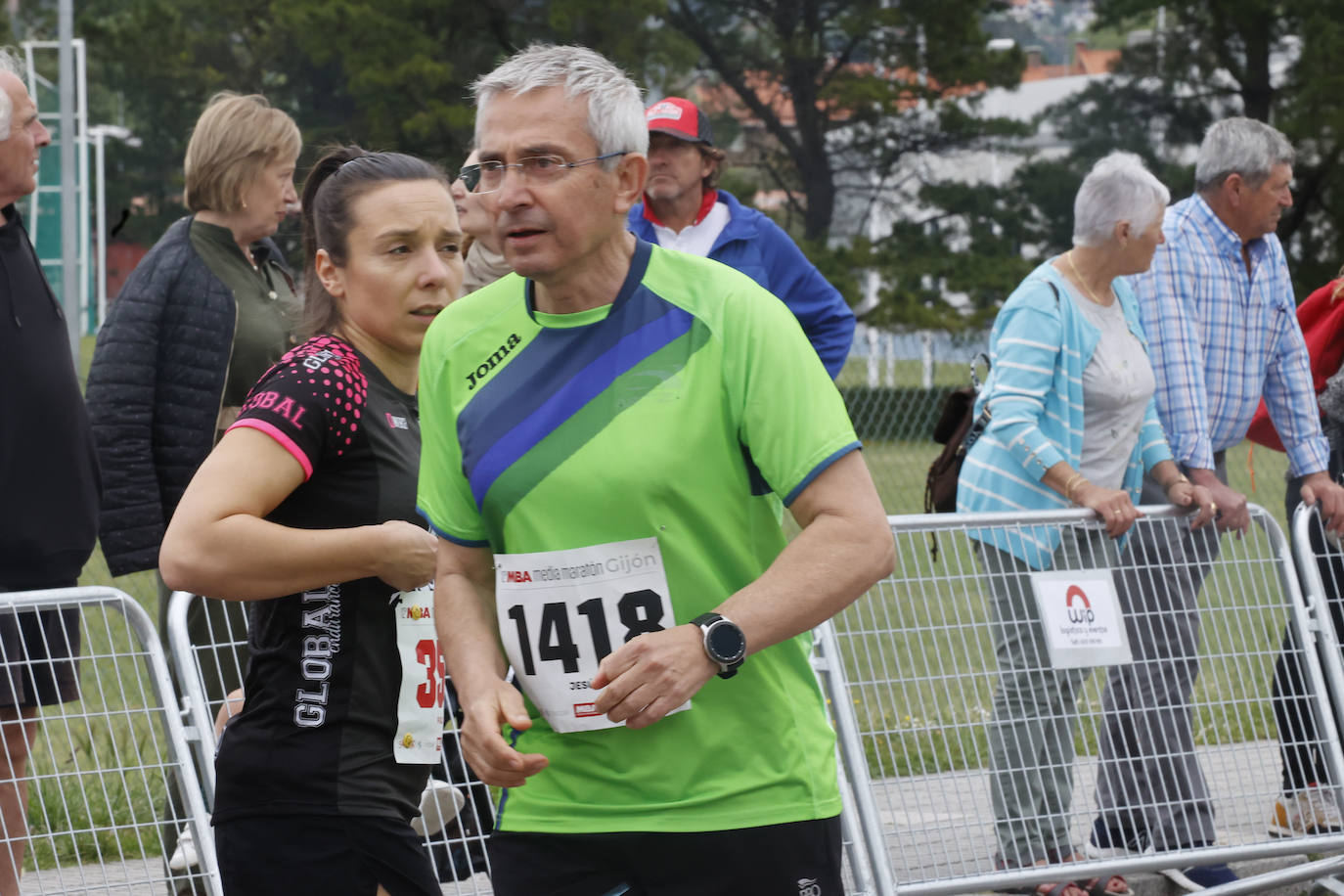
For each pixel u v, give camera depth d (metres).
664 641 5.02
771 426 5.22
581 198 5.18
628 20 72.00
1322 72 72.00
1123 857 9.70
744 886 5.44
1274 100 76.06
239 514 5.70
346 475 6.02
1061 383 10.17
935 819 9.36
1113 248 10.14
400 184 6.21
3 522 8.21
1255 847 9.92
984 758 9.53
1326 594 11.12
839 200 83.38
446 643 5.74
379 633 6.05
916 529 9.42
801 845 5.47
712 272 5.43
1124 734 10.00
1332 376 12.55
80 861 7.71
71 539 8.52
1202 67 77.12
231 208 9.54
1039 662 9.62
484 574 5.86
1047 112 81.19
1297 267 73.88
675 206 11.26
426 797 8.14
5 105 8.20
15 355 8.25
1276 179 11.02
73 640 8.19
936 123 79.81
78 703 8.48
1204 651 10.33
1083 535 10.02
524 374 5.45
